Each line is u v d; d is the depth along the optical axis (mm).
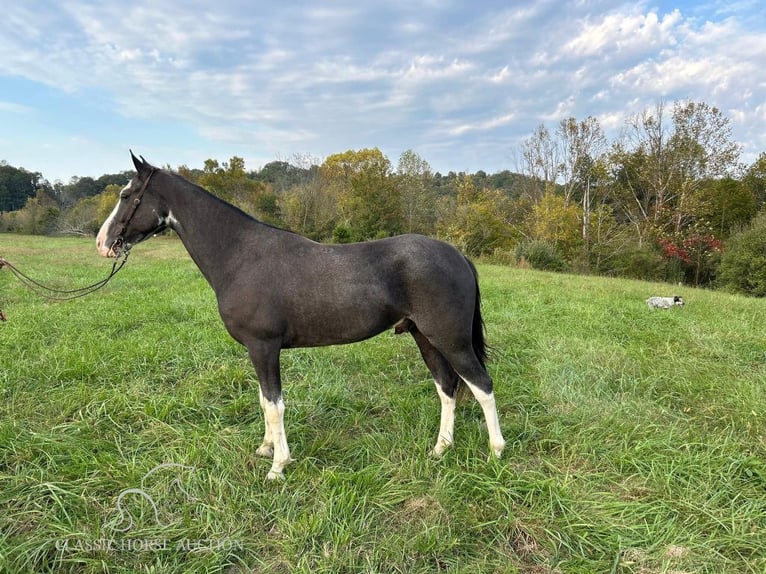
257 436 2947
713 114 19609
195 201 2625
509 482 2367
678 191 20406
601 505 2195
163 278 9984
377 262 2471
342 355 4500
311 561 1896
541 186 26516
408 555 1939
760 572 1817
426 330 2516
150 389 3594
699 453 2566
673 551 1925
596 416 3100
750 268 13125
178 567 1870
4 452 2590
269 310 2436
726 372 3916
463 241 23031
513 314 6191
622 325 5578
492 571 1875
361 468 2559
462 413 3213
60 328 5148
